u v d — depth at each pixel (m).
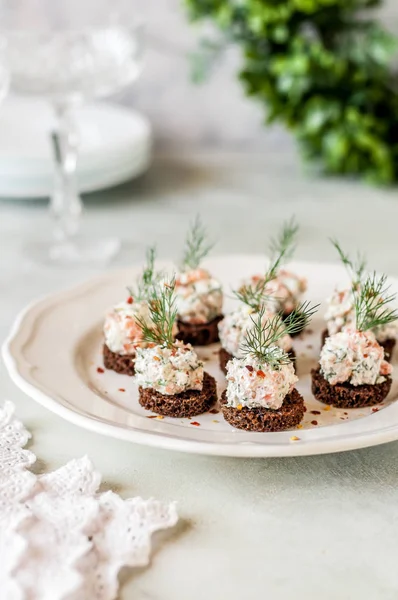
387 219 0.80
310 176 0.92
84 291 0.59
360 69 0.84
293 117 0.86
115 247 0.73
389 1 0.88
